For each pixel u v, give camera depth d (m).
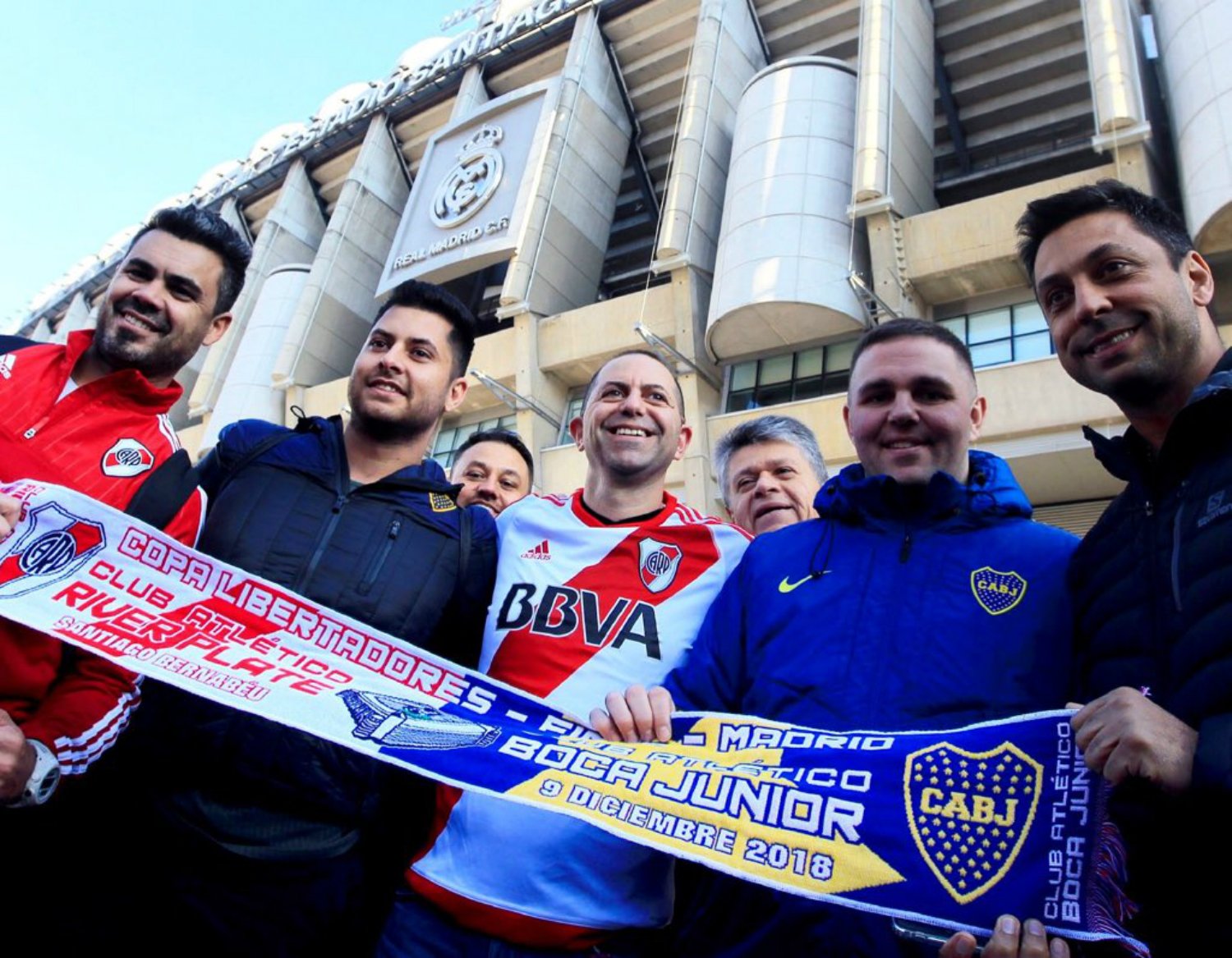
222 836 2.62
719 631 2.84
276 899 2.62
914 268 17.39
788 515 4.14
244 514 3.13
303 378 26.48
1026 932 1.74
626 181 28.78
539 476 20.09
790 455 4.30
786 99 19.94
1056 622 2.33
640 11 25.72
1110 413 13.84
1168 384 2.24
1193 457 2.07
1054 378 14.52
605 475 3.38
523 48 28.62
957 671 2.31
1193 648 1.83
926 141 20.45
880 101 18.42
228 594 2.83
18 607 2.55
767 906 2.28
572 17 27.39
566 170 23.86
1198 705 1.77
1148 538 2.11
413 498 3.36
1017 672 2.26
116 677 2.63
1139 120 15.45
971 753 2.07
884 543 2.68
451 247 24.50
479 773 2.41
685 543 3.24
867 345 2.96
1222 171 13.91
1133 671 2.00
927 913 1.89
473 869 2.61
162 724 2.75
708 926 2.42
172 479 2.99
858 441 2.91
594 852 2.61
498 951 2.48
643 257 29.19
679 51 25.89
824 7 24.55
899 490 2.69
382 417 3.33
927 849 1.98
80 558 2.72
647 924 2.64
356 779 2.84
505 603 3.15
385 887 2.99
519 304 21.95
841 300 17.28
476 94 28.78
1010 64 22.97
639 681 2.92
